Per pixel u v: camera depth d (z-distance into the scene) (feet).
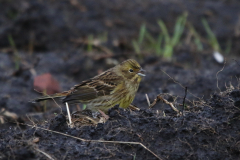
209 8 66.74
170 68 48.47
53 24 59.31
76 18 60.85
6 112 39.34
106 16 62.39
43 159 22.91
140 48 57.26
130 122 25.09
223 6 67.56
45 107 40.98
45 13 60.13
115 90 32.40
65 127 25.66
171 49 53.93
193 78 43.14
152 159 23.36
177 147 23.93
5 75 47.93
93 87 32.19
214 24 63.62
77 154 23.48
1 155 23.04
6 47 57.16
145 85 44.32
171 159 23.40
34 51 57.52
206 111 25.70
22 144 23.97
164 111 27.40
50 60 52.44
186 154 23.53
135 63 33.06
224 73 42.60
